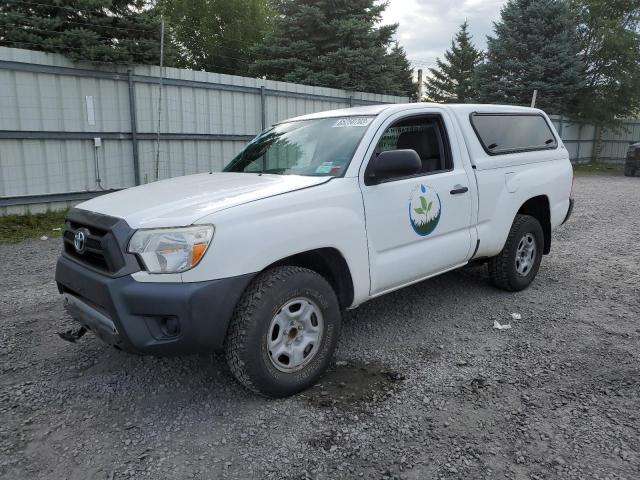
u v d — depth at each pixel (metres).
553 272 6.03
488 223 4.64
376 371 3.57
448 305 4.88
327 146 3.84
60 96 9.77
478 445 2.73
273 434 2.84
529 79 25.36
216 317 2.81
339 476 2.51
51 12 11.55
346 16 20.83
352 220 3.43
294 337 3.19
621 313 4.66
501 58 26.47
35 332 4.31
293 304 3.17
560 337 4.14
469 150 4.52
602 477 2.48
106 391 3.32
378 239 3.63
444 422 2.95
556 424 2.92
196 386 3.38
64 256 3.36
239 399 3.21
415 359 3.75
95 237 3.00
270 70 21.56
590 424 2.92
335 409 3.09
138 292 2.74
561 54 24.62
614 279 5.73
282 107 13.84
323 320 3.30
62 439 2.81
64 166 9.98
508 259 4.97
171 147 11.67
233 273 2.85
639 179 19.75
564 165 5.63
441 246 4.14
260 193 3.16
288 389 3.16
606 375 3.49
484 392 3.27
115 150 10.73
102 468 2.57
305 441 2.78
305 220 3.17
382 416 3.01
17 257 7.06
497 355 3.81
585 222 9.60
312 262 3.53
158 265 2.76
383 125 3.83
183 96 11.66
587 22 27.42
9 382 3.44
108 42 11.75
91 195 10.47
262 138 4.60
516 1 26.25
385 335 4.19
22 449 2.73
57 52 10.10
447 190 4.16
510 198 4.80
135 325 2.77
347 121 4.02
